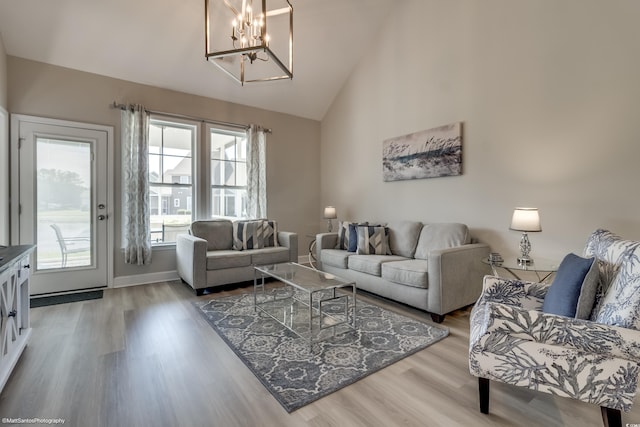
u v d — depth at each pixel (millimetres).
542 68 2850
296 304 3156
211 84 4250
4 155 3102
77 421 1483
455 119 3533
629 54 2383
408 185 4082
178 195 4277
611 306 1389
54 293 3451
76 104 3502
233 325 2639
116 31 3320
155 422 1482
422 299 2814
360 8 4059
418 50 3906
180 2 3303
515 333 1447
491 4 3195
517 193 3041
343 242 4109
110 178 3703
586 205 2619
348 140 5008
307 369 1962
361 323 2699
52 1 2924
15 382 1791
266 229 4246
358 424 1480
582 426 1480
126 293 3518
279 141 5121
